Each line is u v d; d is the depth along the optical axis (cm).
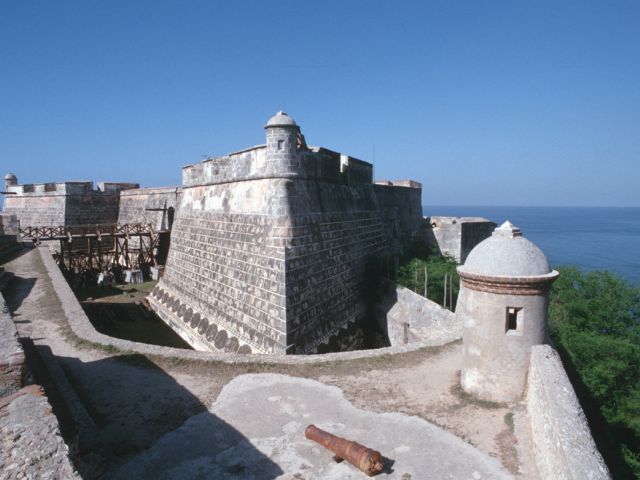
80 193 3844
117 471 703
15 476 423
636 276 5531
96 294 2912
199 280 2208
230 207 1995
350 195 2269
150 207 3697
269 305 1642
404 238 3081
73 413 774
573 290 1719
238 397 945
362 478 681
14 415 527
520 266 842
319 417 862
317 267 1808
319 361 1110
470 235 3244
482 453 732
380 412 877
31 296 1673
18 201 4203
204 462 727
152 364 1104
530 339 851
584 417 617
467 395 918
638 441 1084
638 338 1515
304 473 698
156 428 828
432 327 1647
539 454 692
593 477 494
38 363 826
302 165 1784
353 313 2073
